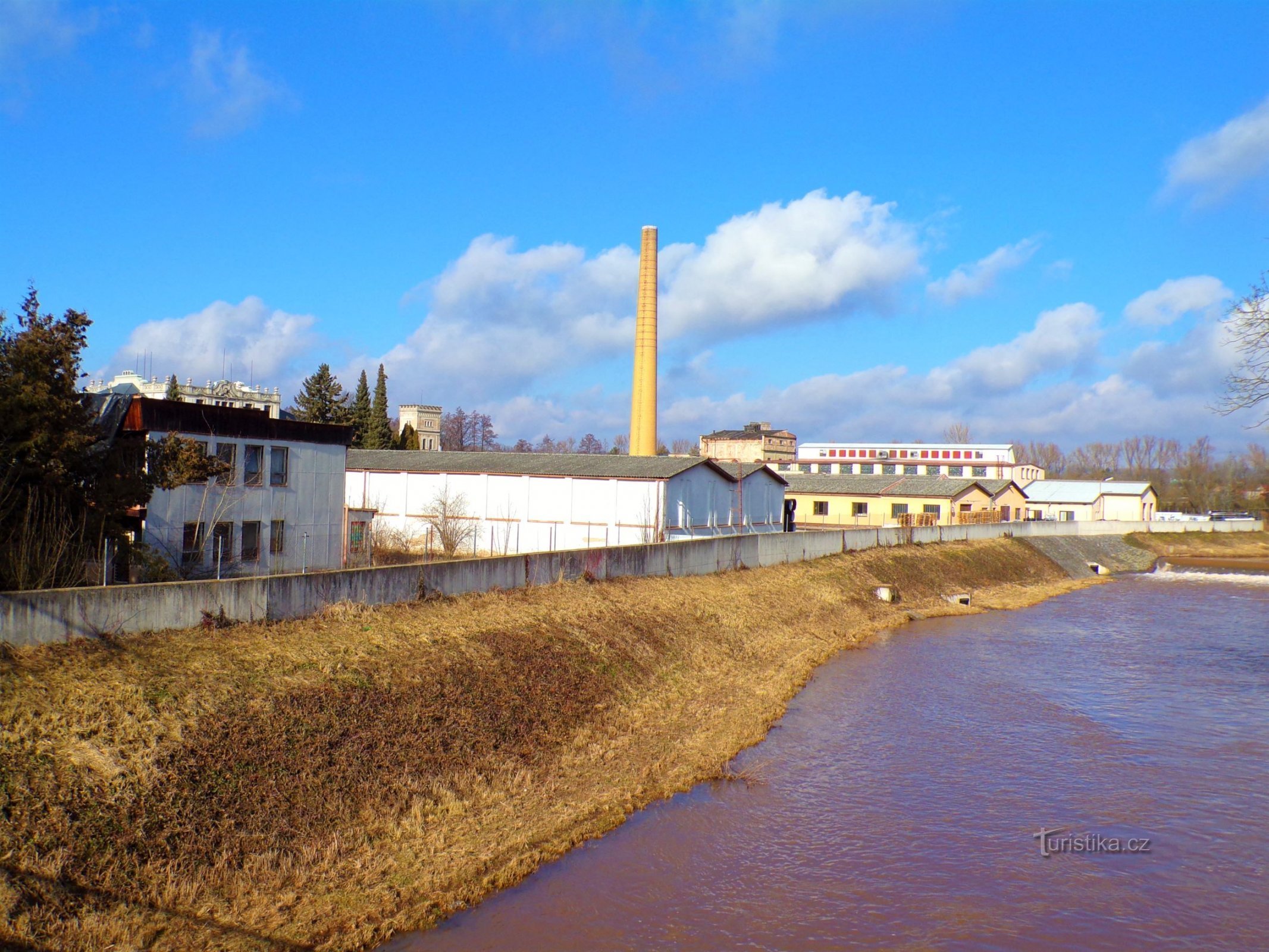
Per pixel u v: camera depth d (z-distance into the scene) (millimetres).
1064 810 20531
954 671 34250
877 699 29766
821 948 14414
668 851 17516
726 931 14789
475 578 29109
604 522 47219
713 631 34219
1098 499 106938
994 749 24781
